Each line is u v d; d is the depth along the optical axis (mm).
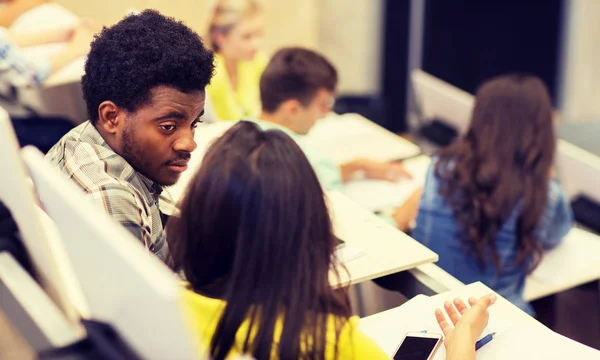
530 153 1987
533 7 4262
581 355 1275
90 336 856
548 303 2230
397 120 4371
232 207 960
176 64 1166
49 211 929
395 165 2582
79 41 2309
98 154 1218
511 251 2020
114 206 1159
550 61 4387
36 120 2521
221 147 984
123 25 1197
